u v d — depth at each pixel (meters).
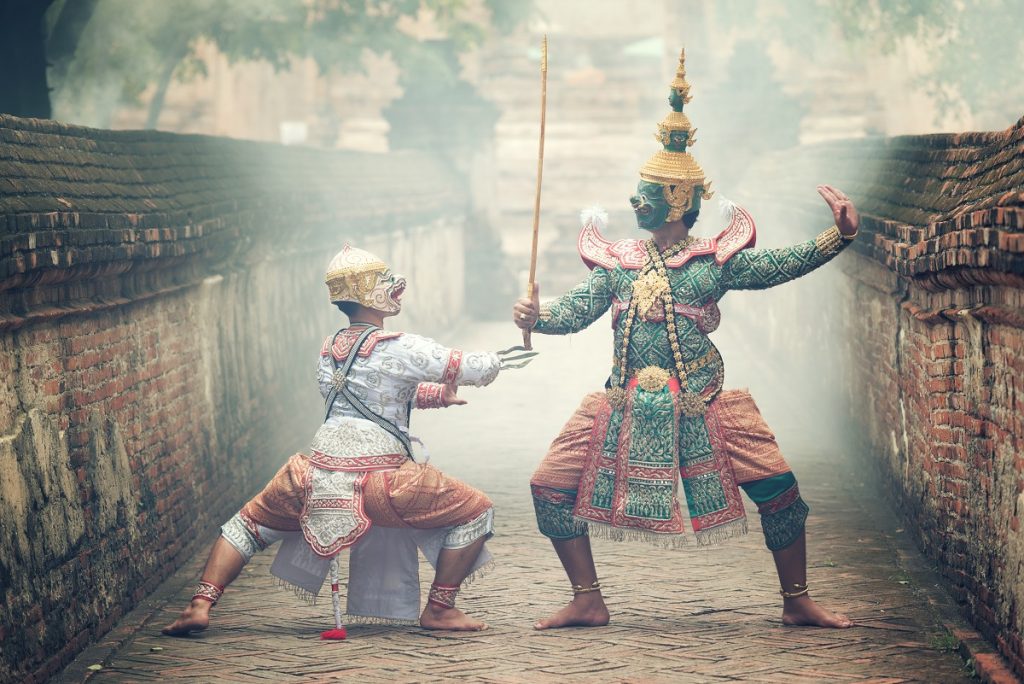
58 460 6.73
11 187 6.61
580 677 6.16
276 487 6.98
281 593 8.09
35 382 6.53
